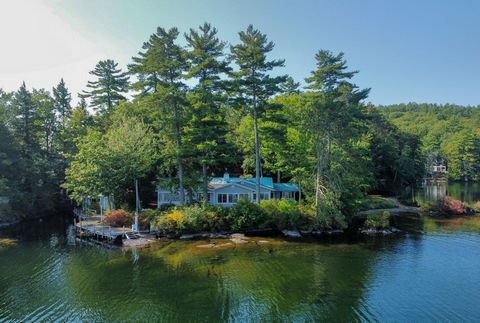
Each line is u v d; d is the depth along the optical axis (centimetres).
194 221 3112
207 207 3362
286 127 4291
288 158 4228
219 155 3791
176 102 3512
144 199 4362
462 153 9844
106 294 1867
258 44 3491
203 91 3469
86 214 4006
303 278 2088
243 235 3153
